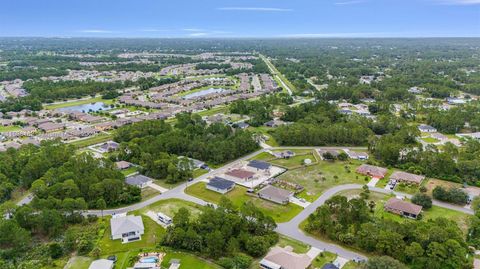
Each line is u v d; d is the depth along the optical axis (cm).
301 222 11250
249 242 9519
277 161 16788
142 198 13012
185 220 10369
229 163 16575
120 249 9788
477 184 13875
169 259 9288
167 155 15650
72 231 10444
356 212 10919
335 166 16075
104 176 13262
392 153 16062
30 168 13788
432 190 13462
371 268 8306
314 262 9162
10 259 9294
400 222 11138
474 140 17812
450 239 9062
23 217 10388
